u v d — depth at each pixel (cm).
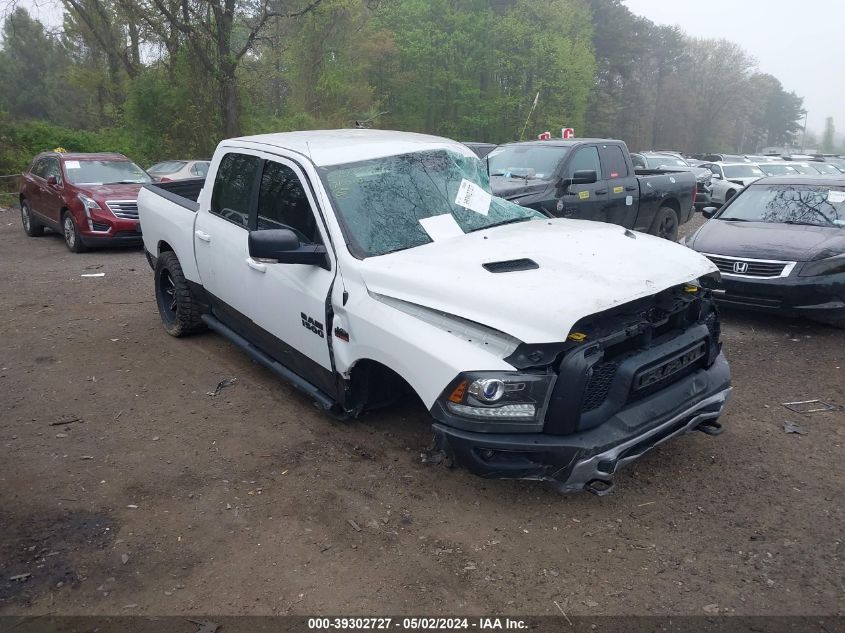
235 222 540
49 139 2808
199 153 2922
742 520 378
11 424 505
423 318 376
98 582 333
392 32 4653
